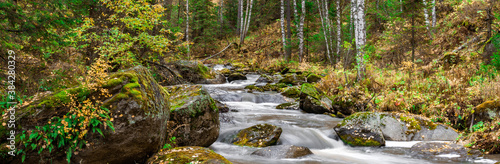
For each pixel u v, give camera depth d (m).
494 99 5.99
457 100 6.84
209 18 32.53
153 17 8.28
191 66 16.16
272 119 8.03
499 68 8.48
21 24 4.72
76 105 3.28
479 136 5.13
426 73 10.06
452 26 14.34
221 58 30.56
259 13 37.56
